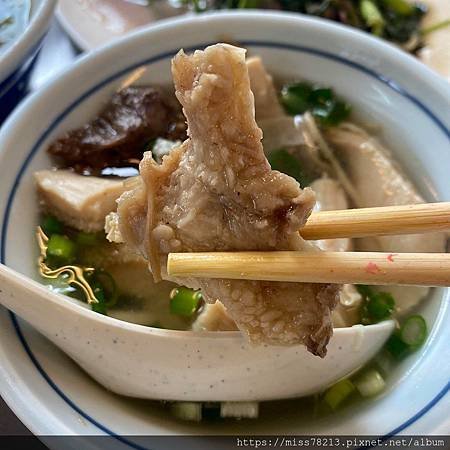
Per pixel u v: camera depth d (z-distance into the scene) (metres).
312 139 0.22
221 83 0.12
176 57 0.13
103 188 0.20
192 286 0.15
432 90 0.20
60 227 0.20
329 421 0.16
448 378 0.15
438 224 0.13
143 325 0.17
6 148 0.18
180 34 0.21
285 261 0.13
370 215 0.13
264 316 0.14
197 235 0.14
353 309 0.18
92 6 0.30
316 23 0.22
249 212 0.13
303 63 0.23
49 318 0.16
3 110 0.23
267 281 0.14
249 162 0.13
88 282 0.19
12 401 0.14
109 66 0.21
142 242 0.14
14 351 0.15
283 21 0.22
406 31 0.31
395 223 0.13
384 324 0.17
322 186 0.21
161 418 0.16
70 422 0.14
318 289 0.14
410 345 0.17
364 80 0.22
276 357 0.16
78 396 0.15
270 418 0.16
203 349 0.16
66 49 0.28
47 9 0.22
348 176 0.22
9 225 0.18
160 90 0.22
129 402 0.16
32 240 0.19
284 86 0.23
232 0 0.32
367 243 0.20
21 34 0.22
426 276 0.12
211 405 0.17
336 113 0.22
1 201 0.18
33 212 0.19
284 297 0.14
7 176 0.18
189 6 0.32
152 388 0.16
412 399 0.15
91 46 0.27
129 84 0.22
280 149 0.22
